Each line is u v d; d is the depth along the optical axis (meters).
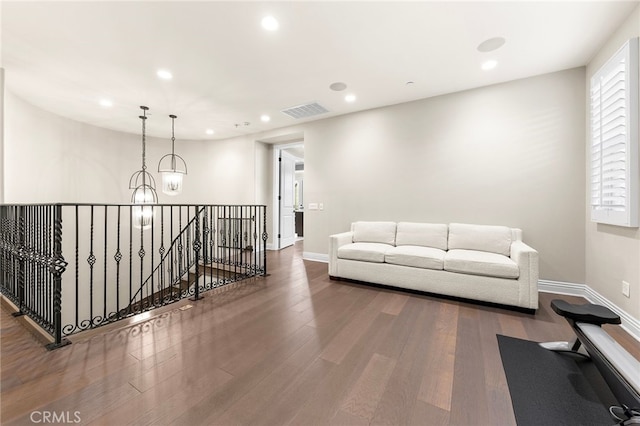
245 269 4.00
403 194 3.92
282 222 6.36
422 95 3.63
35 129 3.91
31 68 2.86
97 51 2.56
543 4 2.00
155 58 2.69
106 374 1.54
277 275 3.85
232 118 4.57
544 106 3.05
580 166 2.91
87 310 4.77
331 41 2.45
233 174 5.88
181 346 1.87
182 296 2.90
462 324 2.25
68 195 4.50
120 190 5.32
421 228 3.50
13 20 2.11
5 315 2.27
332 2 1.98
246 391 1.42
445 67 2.91
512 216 3.23
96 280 4.95
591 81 2.68
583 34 2.34
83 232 4.73
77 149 4.64
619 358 1.29
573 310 1.66
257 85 3.32
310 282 3.49
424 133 3.75
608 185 2.35
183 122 4.77
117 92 3.47
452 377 1.55
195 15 2.09
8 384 1.44
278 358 1.73
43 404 1.30
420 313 2.48
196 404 1.32
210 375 1.55
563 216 2.99
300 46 2.52
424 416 1.26
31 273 2.21
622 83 2.14
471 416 1.27
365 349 1.85
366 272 3.31
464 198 3.50
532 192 3.12
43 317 2.12
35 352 1.76
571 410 1.31
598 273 2.63
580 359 1.73
